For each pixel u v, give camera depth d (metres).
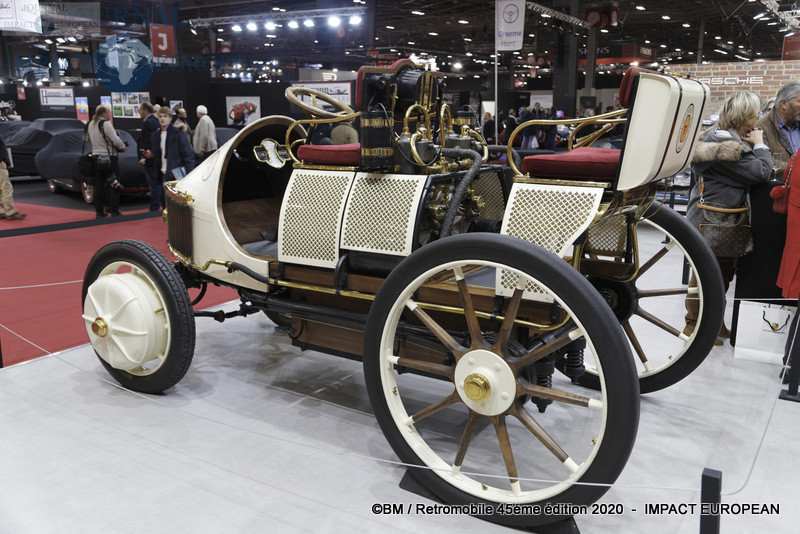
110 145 7.98
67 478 2.38
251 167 3.56
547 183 2.11
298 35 27.67
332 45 23.03
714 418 2.90
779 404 3.03
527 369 2.21
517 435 2.76
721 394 3.15
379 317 2.21
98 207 8.14
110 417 2.88
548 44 28.17
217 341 3.92
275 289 2.91
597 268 2.88
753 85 8.24
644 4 17.53
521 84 30.64
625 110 2.05
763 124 4.20
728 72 8.37
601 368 1.85
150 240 6.69
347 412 2.96
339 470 2.46
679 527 2.13
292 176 2.72
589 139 2.64
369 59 21.97
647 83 1.91
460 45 29.80
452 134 2.84
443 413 2.97
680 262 5.77
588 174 2.09
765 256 3.62
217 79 15.97
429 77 2.62
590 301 1.83
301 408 3.00
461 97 17.50
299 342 2.88
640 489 2.35
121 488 2.32
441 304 2.33
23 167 11.60
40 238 6.77
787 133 4.17
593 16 16.09
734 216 3.57
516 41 6.59
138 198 10.23
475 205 2.77
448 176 2.46
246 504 2.23
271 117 3.17
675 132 2.02
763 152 3.47
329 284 2.64
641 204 2.39
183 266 3.24
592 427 2.83
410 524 2.13
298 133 3.50
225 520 2.14
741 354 3.62
